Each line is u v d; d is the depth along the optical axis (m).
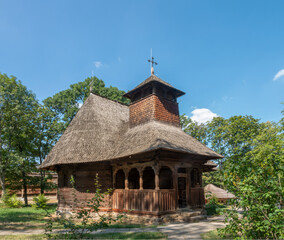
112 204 15.30
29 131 26.48
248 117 31.73
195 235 8.94
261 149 17.75
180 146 13.37
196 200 14.91
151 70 18.72
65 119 31.88
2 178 23.44
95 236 8.74
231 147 32.16
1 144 24.75
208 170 19.25
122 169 15.28
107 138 17.08
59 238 7.94
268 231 5.37
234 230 6.15
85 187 16.03
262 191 5.49
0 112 24.69
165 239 8.26
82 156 15.40
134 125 17.56
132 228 10.82
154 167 12.83
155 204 12.27
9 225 11.33
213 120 35.09
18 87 27.08
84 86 34.22
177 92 18.52
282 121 17.67
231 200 6.14
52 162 15.73
